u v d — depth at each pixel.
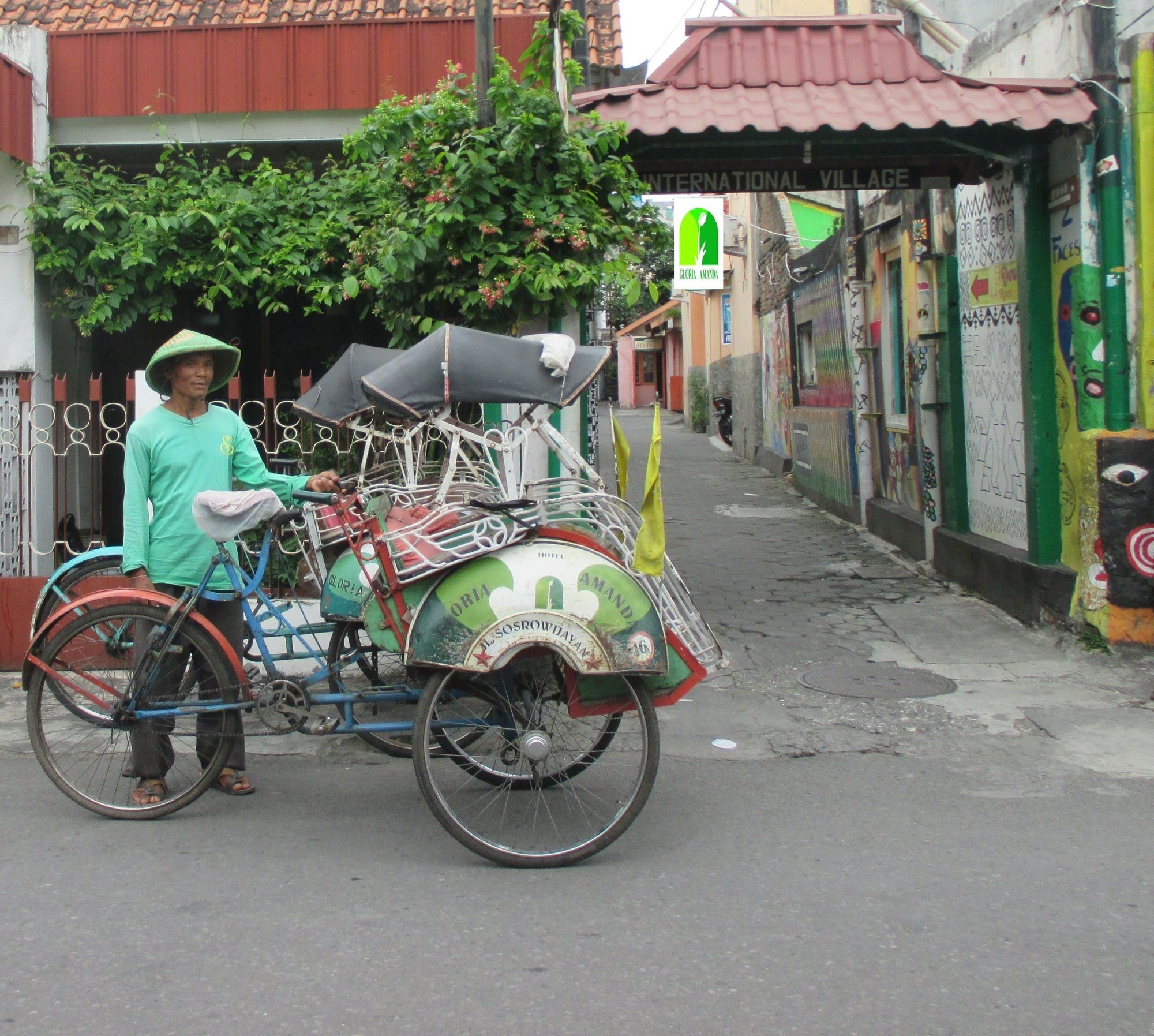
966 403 9.27
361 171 7.46
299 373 8.78
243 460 4.93
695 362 28.34
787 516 13.35
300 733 5.12
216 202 7.28
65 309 7.55
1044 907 3.83
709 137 7.02
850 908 3.83
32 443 7.32
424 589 4.30
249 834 4.52
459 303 6.69
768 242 17.94
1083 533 7.07
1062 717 5.96
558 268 6.32
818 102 6.96
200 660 4.69
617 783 5.08
